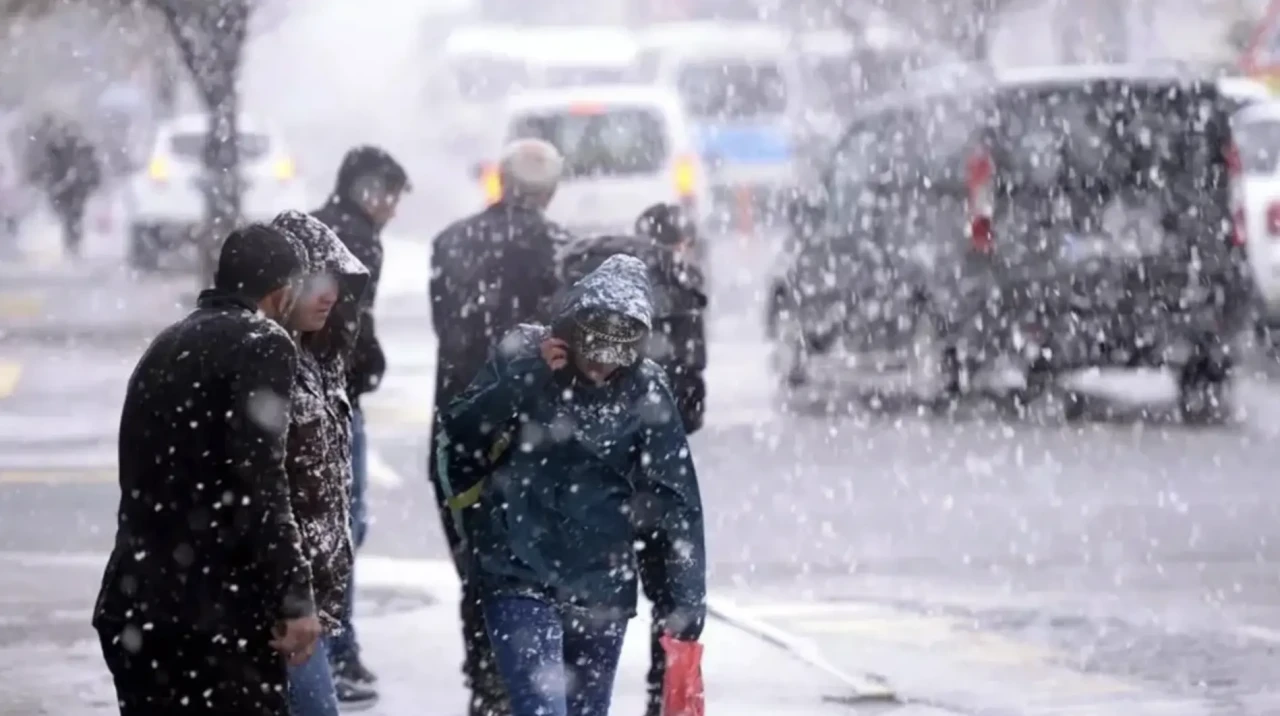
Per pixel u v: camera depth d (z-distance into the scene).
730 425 36.06
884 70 64.94
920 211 35.72
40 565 24.02
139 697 11.74
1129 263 33.84
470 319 18.33
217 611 11.59
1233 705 17.64
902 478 29.91
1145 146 34.00
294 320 12.69
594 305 13.19
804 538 25.53
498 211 18.52
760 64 68.44
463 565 15.99
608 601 13.47
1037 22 70.19
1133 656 19.44
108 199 78.38
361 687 18.00
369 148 18.66
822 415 37.25
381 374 18.50
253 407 11.56
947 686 18.34
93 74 63.12
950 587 22.70
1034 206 34.16
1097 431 34.16
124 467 11.84
